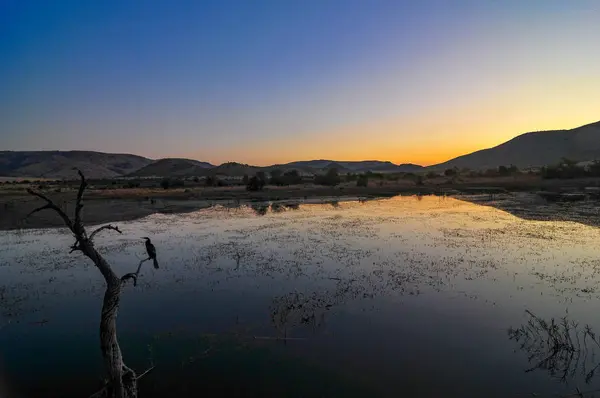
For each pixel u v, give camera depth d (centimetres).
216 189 7669
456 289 1571
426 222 3359
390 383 917
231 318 1298
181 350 1083
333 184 8638
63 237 2833
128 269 1930
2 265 2045
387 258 2083
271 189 7575
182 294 1547
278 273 1822
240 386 904
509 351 1066
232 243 2534
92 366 1010
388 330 1199
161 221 3625
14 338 1175
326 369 979
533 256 2084
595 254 2112
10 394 870
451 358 1030
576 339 1126
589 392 875
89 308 1420
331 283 1664
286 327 1221
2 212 3888
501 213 3891
